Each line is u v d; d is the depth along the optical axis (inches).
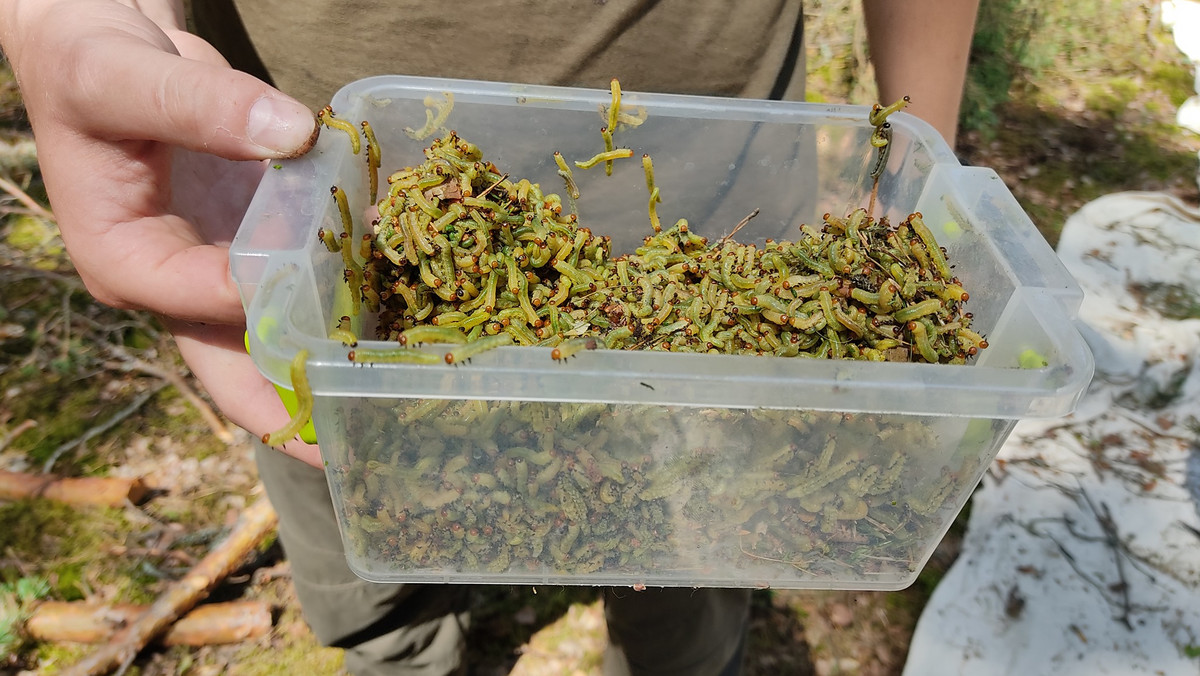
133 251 13.3
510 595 28.3
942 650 26.5
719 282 15.0
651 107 15.7
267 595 27.2
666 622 20.3
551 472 12.1
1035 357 11.9
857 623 27.4
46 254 36.4
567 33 17.3
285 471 18.9
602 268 15.6
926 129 15.4
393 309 14.3
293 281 11.2
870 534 12.9
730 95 19.3
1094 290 36.3
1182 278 36.3
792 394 11.1
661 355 10.9
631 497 12.4
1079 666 25.6
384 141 15.3
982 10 51.8
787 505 12.5
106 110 12.3
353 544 12.7
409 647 22.7
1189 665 25.6
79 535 27.6
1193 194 43.1
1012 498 29.5
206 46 15.3
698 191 16.7
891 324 13.9
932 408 11.2
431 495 12.2
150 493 29.2
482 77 17.6
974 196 14.1
